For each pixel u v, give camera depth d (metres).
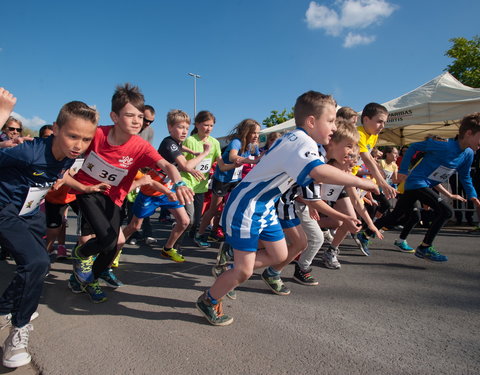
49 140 1.92
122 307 2.40
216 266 2.80
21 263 1.72
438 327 2.10
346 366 1.66
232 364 1.67
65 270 3.34
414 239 5.12
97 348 1.82
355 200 2.76
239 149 4.25
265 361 1.70
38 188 1.94
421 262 3.71
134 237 4.73
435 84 7.22
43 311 2.31
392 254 4.11
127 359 1.71
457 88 6.76
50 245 3.49
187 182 4.15
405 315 2.29
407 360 1.72
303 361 1.70
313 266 3.56
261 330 2.05
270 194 2.03
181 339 1.92
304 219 2.87
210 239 4.94
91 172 2.49
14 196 1.87
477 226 6.29
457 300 2.56
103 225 2.43
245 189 2.03
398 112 7.32
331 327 2.10
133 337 1.94
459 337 1.97
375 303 2.50
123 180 2.64
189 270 3.39
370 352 1.80
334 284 2.96
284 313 2.32
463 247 4.47
